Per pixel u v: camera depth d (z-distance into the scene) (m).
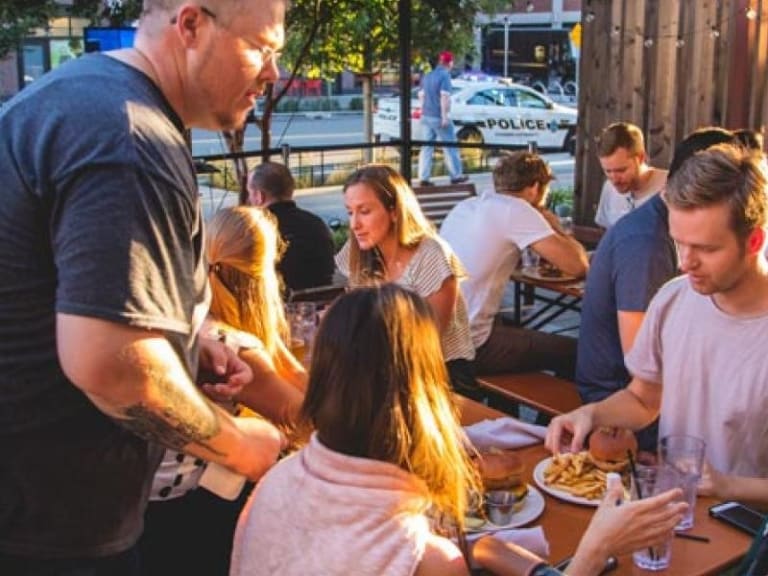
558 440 2.46
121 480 1.67
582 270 4.52
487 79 18.98
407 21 8.38
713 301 2.32
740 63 6.29
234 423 1.75
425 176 12.57
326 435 1.62
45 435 1.59
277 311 2.69
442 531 1.76
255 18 1.62
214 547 2.36
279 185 4.76
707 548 2.01
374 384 1.58
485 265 4.31
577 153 7.17
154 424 1.56
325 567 1.54
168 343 1.54
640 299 2.98
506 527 2.12
